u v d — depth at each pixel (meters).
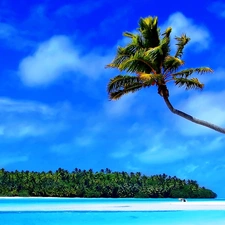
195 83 17.70
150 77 15.99
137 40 18.34
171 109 17.06
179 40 18.92
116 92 18.23
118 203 52.53
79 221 24.30
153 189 100.19
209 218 27.61
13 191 83.25
